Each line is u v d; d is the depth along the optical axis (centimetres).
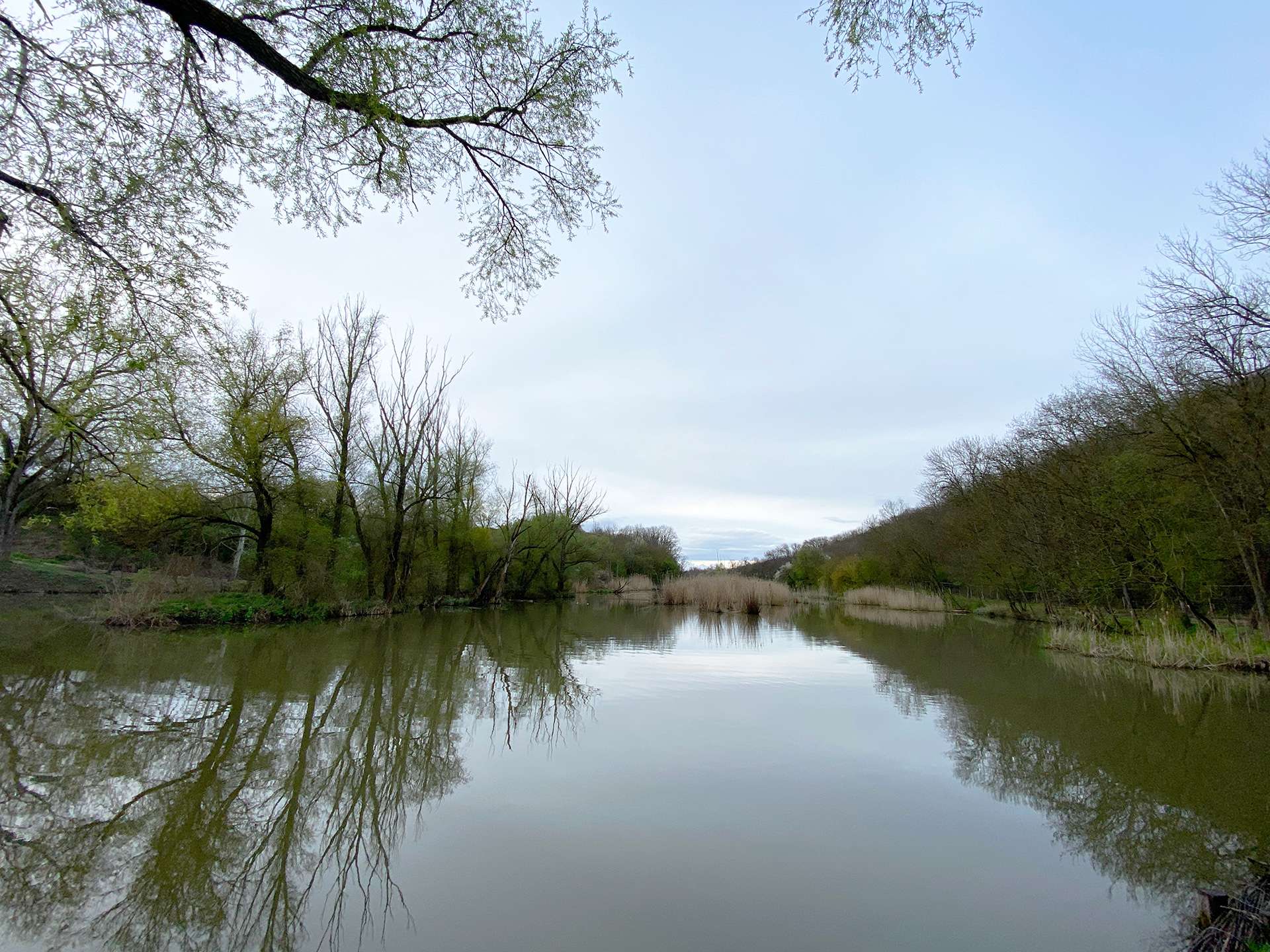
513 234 652
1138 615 1838
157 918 396
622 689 1109
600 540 4741
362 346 2348
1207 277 1338
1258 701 1080
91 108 554
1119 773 707
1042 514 1966
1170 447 1429
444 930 386
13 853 470
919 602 3706
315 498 2039
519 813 564
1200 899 434
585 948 369
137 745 700
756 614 3109
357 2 469
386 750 723
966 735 846
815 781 657
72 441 866
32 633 1425
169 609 1666
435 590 2858
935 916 416
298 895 425
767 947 376
